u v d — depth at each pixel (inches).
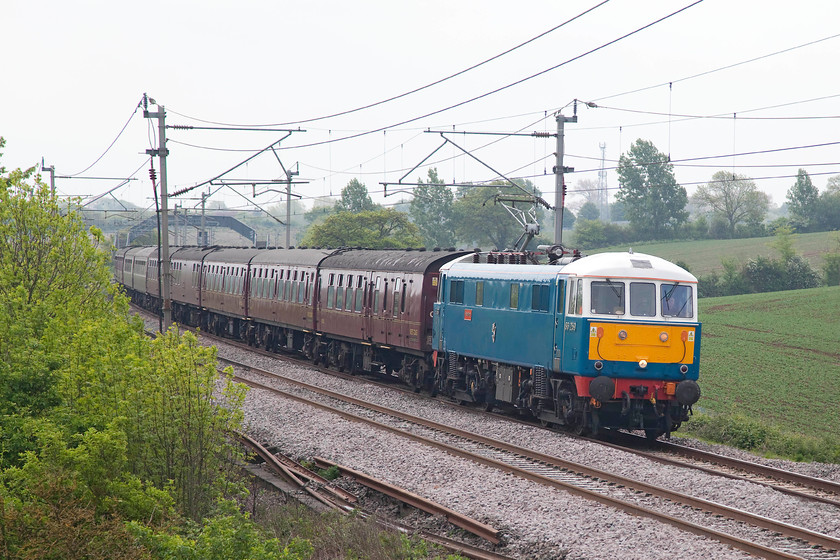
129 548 708.7
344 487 1139.3
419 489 1069.8
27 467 811.4
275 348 2920.8
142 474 931.3
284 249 2967.5
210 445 975.6
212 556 737.0
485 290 1692.9
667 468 1169.4
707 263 7111.2
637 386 1396.4
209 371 985.5
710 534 848.3
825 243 7495.1
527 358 1541.6
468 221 7805.1
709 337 4303.6
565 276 1441.9
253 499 1073.5
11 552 688.4
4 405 978.7
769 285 6087.6
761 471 1203.2
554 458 1211.9
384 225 6102.4
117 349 1028.5
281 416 1550.2
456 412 1678.2
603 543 833.5
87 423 944.3
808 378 3302.2
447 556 846.5
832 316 4822.8
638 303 1398.9
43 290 1339.8
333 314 2399.1
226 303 3218.5
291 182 2851.9
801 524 919.0
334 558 862.5
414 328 1974.7
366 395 1894.7
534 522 903.1
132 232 6943.9
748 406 2837.1
